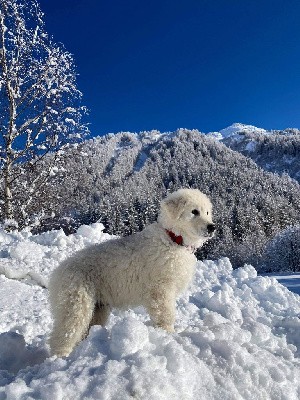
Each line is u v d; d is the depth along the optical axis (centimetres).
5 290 164
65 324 101
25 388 65
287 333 139
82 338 102
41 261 203
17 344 101
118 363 71
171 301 109
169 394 68
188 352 84
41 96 347
